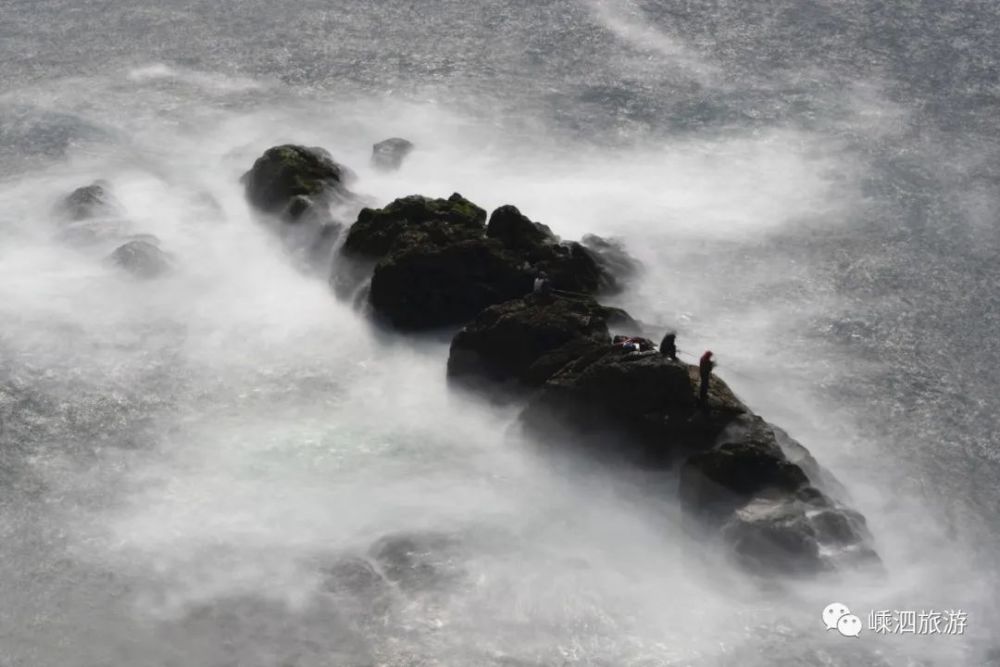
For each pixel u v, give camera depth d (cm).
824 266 16550
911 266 16500
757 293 15888
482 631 10188
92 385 13750
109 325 14912
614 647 10012
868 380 14000
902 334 14912
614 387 12025
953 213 17912
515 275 14562
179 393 13662
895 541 11406
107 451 12662
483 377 13375
